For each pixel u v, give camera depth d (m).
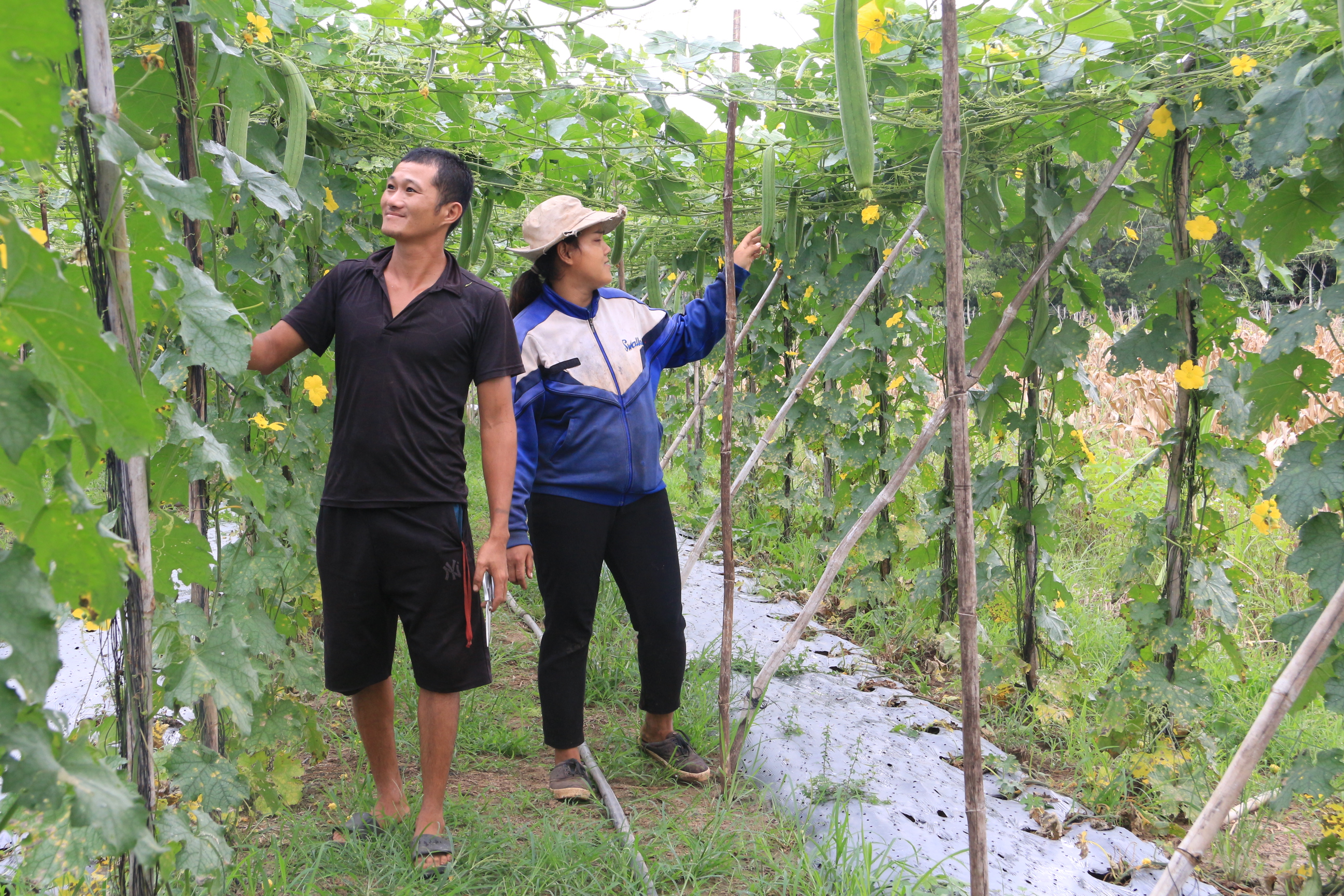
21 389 0.81
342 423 2.26
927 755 3.09
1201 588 2.76
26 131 0.81
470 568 2.33
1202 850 1.44
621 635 4.02
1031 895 2.28
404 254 2.27
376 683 2.40
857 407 4.89
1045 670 3.58
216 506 2.06
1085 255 3.30
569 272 2.71
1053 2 2.33
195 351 1.29
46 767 0.85
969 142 2.93
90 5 1.15
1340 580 2.17
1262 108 2.31
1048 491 3.46
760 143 3.67
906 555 4.17
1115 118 2.83
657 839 2.46
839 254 4.59
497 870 2.30
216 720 1.87
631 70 2.98
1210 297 2.81
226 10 1.47
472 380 2.37
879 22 2.54
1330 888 2.21
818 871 2.31
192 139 1.70
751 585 5.23
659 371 2.91
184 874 1.61
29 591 0.83
